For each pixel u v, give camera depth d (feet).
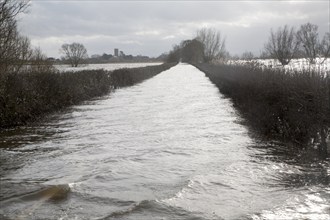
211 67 159.94
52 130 42.24
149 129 42.37
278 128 36.42
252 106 45.70
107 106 65.77
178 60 502.79
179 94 88.22
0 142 35.60
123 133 40.14
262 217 17.72
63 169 26.16
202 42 286.05
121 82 115.03
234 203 19.58
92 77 86.12
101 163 27.78
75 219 17.37
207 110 58.29
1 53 48.06
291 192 21.15
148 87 114.11
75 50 250.16
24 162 28.09
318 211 18.42
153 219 17.42
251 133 38.78
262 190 21.57
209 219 17.46
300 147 31.35
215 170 25.57
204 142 34.86
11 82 47.01
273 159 28.30
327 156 28.30
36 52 67.62
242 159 28.43
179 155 30.14
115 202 19.62
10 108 44.91
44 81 57.52
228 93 76.79
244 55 134.00
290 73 36.83
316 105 28.99
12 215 17.81
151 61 589.32
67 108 63.05
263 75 43.93
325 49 71.31
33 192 21.02
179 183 22.93
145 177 24.21
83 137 38.09
